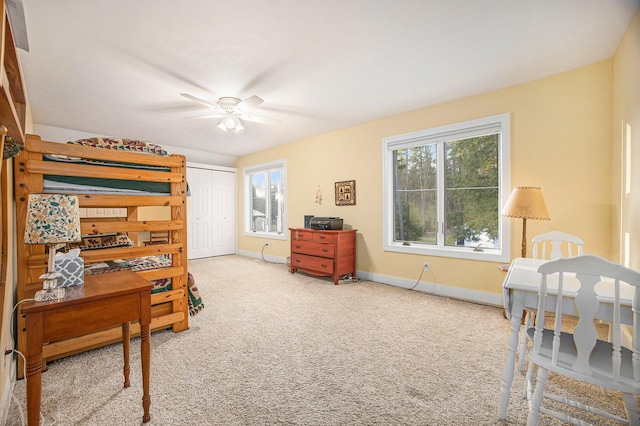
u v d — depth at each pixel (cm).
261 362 191
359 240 427
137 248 215
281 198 574
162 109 350
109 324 132
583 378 113
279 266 522
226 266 522
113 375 175
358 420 138
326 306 303
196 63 244
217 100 321
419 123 359
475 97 315
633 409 113
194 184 609
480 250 321
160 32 201
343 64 247
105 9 177
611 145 242
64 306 120
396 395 157
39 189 176
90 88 291
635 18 184
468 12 181
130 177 208
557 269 117
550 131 271
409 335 233
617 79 226
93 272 207
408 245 378
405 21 190
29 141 172
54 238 123
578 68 256
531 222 283
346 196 439
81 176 189
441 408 147
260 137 494
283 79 274
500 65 250
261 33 203
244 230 650
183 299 242
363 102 335
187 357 197
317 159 484
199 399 154
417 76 270
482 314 279
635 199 189
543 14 183
